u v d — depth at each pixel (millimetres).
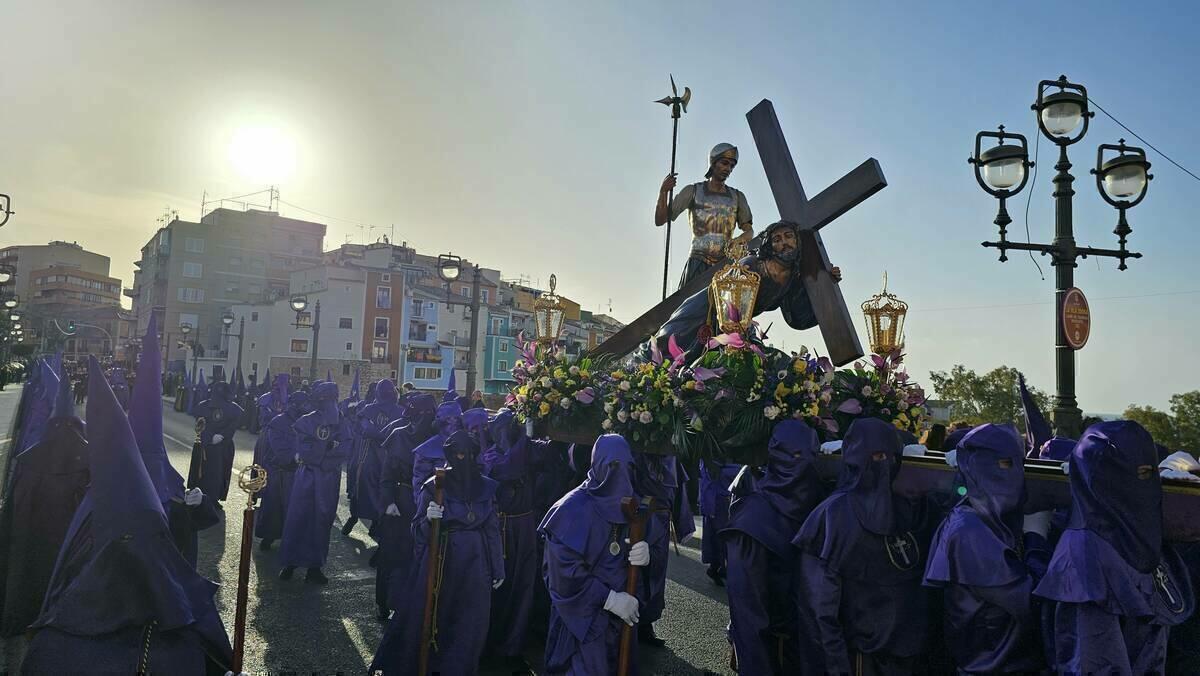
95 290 126438
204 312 77875
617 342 6520
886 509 3383
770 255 4938
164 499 4258
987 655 3025
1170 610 2875
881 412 4621
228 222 79812
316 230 84938
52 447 5586
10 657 5078
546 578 3838
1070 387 7895
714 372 4227
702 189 6355
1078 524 2857
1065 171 8047
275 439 8883
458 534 5016
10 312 56938
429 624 4812
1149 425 17594
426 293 62969
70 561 3465
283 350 61281
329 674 5199
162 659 3420
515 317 70438
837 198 4789
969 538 3064
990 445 3129
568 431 5445
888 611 3373
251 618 6355
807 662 3600
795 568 3844
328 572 7961
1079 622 2727
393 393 9906
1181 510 2883
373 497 8570
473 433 5527
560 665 3744
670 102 7039
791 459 3943
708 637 6145
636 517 3672
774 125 5180
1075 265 8070
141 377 4414
